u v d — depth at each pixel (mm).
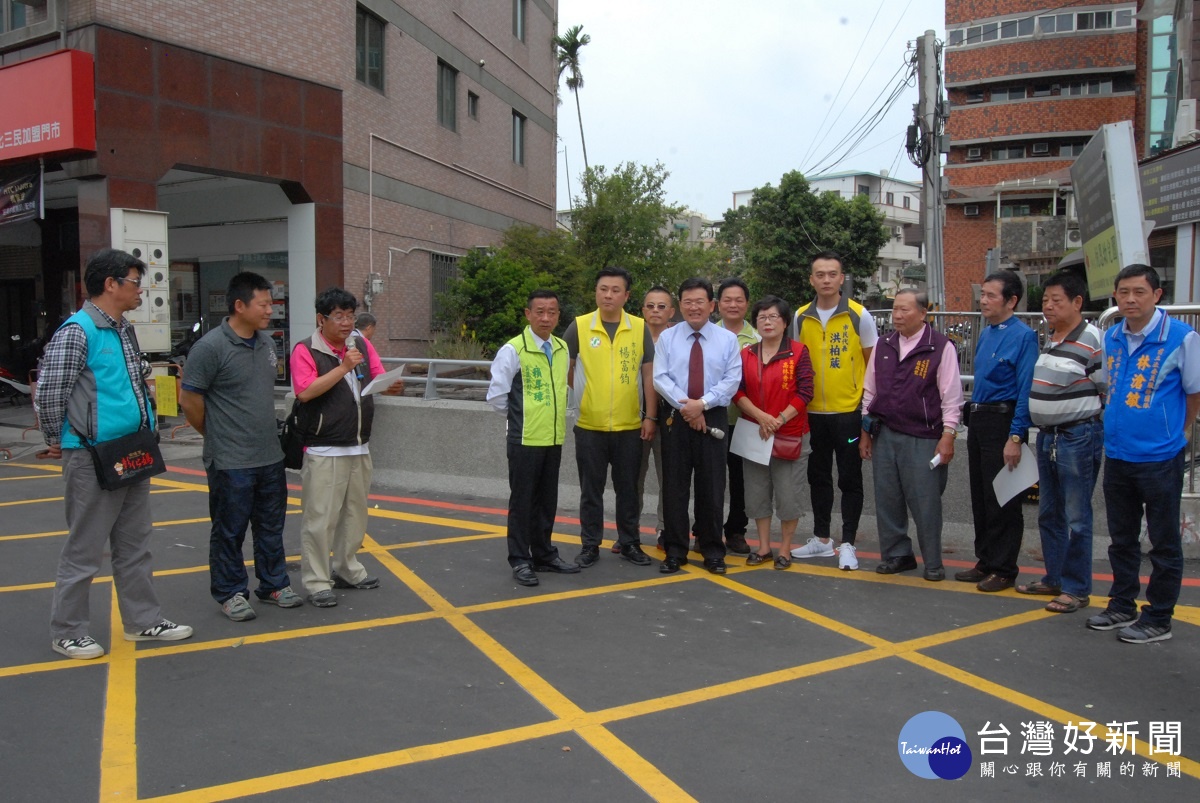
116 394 4312
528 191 25172
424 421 8891
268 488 5113
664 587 5637
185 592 5527
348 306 5129
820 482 6340
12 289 19922
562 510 8109
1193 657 4418
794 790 3123
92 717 3691
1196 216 12484
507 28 23484
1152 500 4555
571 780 3178
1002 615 5098
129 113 12633
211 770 3238
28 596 5430
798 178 36969
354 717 3699
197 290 17297
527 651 4484
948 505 6938
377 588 5609
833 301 6105
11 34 12844
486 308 18188
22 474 10102
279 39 14820
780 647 4551
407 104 18406
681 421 5879
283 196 15820
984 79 41375
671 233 26500
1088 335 5059
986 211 40594
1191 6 16266
